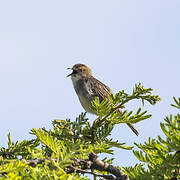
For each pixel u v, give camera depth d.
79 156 4.60
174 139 4.40
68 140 6.14
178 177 4.46
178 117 4.37
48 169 4.26
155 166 4.62
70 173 4.67
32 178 4.02
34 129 5.28
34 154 4.80
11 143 6.15
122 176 4.73
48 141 5.12
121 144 5.52
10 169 4.05
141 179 4.55
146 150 5.00
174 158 4.45
